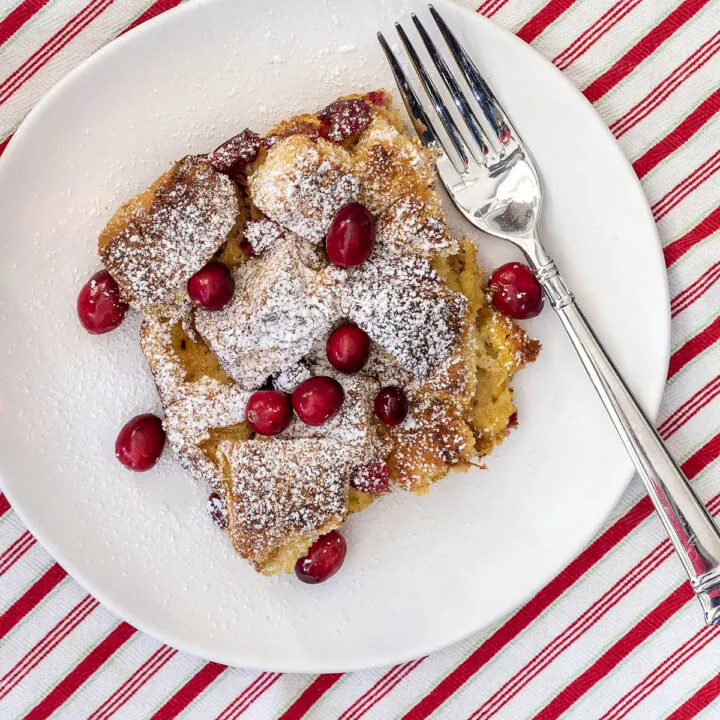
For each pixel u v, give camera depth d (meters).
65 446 0.52
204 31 0.51
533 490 0.53
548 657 0.54
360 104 0.50
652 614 0.54
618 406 0.50
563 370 0.52
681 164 0.52
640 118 0.52
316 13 0.51
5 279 0.52
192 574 0.53
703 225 0.53
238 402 0.51
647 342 0.52
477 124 0.51
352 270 0.50
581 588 0.54
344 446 0.51
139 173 0.52
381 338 0.50
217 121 0.52
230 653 0.52
